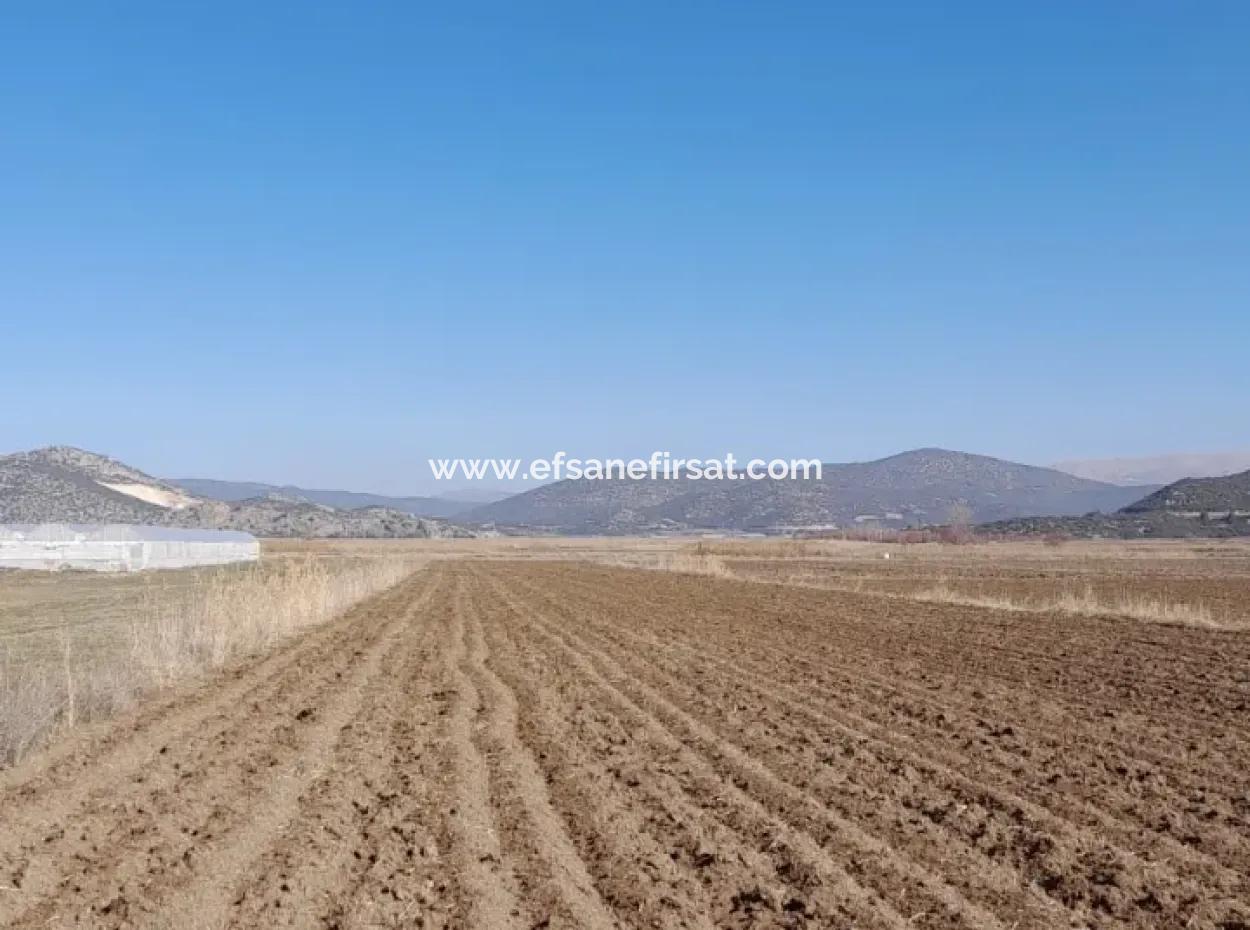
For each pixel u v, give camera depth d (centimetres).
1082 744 1520
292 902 884
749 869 969
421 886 925
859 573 7050
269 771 1338
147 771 1326
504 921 848
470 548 14988
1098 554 10981
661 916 859
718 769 1367
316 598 3594
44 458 18850
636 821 1126
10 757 1386
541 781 1313
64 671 2077
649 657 2595
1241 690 1989
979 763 1402
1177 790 1259
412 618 3775
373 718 1739
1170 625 3216
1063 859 996
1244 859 1009
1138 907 888
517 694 2019
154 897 894
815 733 1608
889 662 2458
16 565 7194
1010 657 2512
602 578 6594
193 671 2194
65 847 1020
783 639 2983
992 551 12006
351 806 1188
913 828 1102
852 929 830
